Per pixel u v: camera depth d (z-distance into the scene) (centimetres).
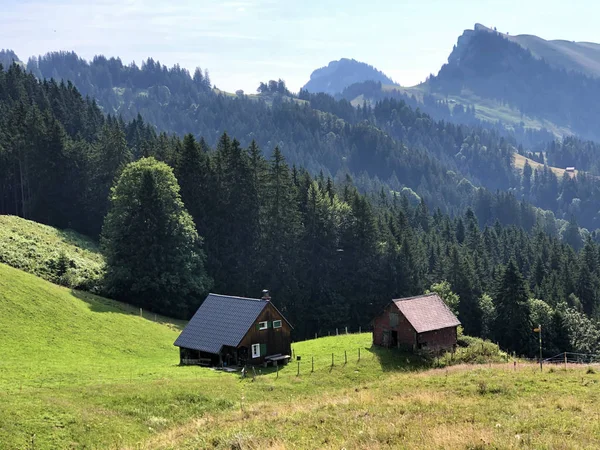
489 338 11106
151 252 9444
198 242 10412
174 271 9594
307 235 11675
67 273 9088
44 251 9669
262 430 2816
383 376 5550
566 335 10225
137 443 3150
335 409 3225
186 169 11344
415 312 6888
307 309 11138
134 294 9375
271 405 3741
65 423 3503
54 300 7250
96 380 4716
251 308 6256
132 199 9688
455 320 7119
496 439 2288
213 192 11350
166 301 9431
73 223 12938
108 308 8138
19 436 3250
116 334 6950
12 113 14850
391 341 6906
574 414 2850
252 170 11500
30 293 7088
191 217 10375
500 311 10419
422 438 2392
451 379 4306
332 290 11419
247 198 11300
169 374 5222
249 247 11144
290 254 11312
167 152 13025
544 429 2519
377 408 3156
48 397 3875
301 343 7638
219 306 6538
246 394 4512
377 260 11844
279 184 11412
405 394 3712
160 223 9581
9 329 6000
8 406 3572
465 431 2433
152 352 6675
